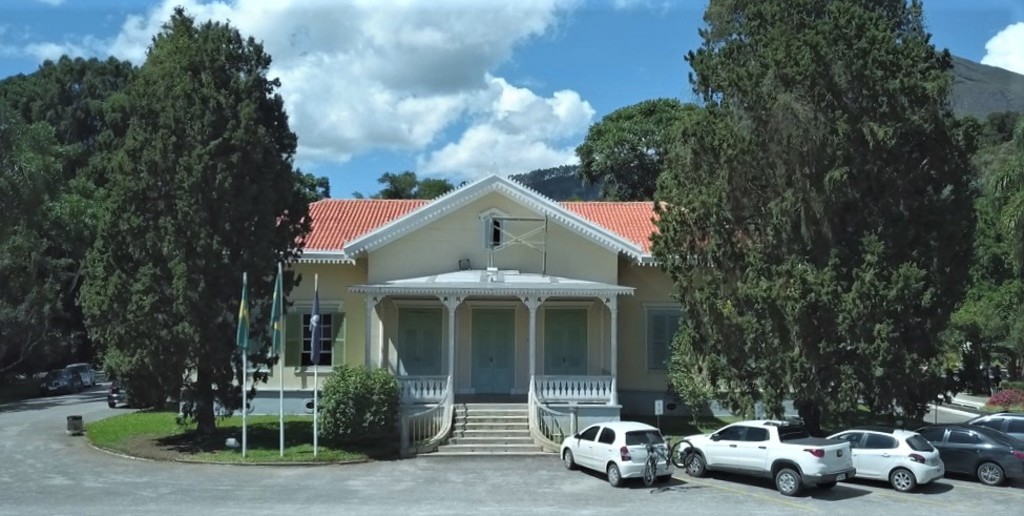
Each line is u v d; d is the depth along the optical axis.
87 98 65.88
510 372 28.77
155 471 20.42
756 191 21.44
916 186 20.73
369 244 26.86
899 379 19.50
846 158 20.09
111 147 24.59
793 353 19.78
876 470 18.97
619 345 29.19
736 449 19.22
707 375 22.16
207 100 22.61
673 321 29.19
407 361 28.70
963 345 25.77
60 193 48.12
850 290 19.70
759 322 20.44
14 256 41.88
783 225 20.44
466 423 24.73
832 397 19.84
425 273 27.38
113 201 22.61
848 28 20.38
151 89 22.89
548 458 22.59
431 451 23.09
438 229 27.48
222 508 16.31
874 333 19.19
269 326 23.44
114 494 17.64
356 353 28.80
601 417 25.47
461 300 26.17
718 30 27.16
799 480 17.86
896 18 24.36
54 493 17.72
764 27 22.22
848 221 20.62
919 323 20.12
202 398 23.42
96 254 22.98
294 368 28.64
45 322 44.47
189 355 22.02
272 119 24.41
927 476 18.38
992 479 19.34
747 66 21.45
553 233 27.69
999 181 32.47
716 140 21.17
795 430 19.09
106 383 53.31
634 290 26.69
